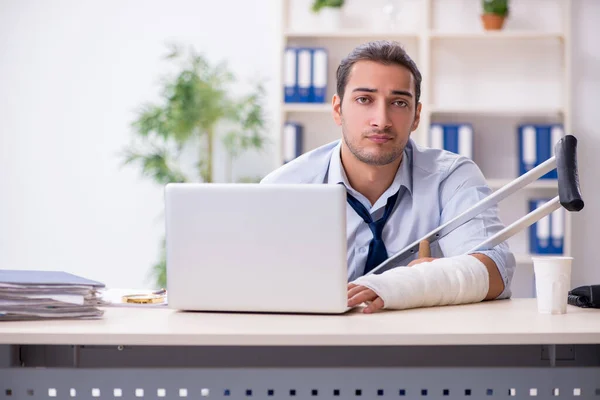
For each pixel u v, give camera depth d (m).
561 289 1.69
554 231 4.24
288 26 4.43
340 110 2.17
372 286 1.70
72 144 4.71
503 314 1.68
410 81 2.07
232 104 4.39
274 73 4.61
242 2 4.61
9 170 4.73
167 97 4.38
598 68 4.45
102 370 1.49
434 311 1.72
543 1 4.39
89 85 4.70
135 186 4.71
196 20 4.64
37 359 1.73
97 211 4.72
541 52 4.42
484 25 4.28
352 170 2.22
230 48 4.62
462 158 2.29
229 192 1.65
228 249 1.66
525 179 1.88
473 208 1.96
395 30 4.28
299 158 2.36
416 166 2.26
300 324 1.53
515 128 4.43
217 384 1.49
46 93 4.71
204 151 4.55
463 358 1.70
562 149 1.74
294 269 1.64
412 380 1.49
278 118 4.32
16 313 1.59
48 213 4.73
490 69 4.43
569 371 1.49
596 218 4.45
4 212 4.74
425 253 1.99
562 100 4.40
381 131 2.05
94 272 4.73
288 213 1.63
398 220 2.23
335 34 4.25
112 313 1.72
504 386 1.49
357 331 1.43
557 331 1.44
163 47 4.66
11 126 4.71
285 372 1.48
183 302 1.69
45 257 4.74
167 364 1.71
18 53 4.70
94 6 4.68
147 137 4.69
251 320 1.58
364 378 1.49
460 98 4.44
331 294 1.63
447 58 4.44
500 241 1.94
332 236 1.62
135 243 4.72
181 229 1.68
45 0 4.69
